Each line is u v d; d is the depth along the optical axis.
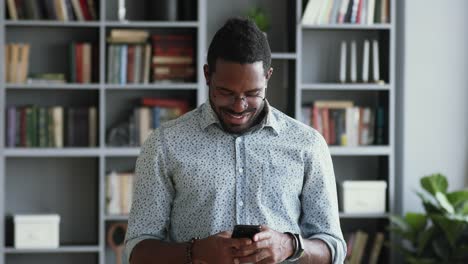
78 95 5.05
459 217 4.55
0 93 4.77
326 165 2.14
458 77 5.04
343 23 4.94
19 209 5.04
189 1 4.93
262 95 1.97
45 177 5.06
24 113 4.85
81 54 4.89
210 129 2.10
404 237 4.79
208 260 1.92
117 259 4.98
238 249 1.89
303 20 4.91
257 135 2.10
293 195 2.11
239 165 2.08
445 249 4.66
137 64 4.89
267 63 1.97
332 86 4.94
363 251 5.09
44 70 5.01
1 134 4.79
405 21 5.00
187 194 2.08
